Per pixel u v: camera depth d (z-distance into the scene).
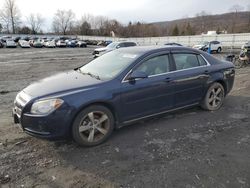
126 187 2.96
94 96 3.85
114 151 3.82
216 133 4.45
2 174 3.21
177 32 95.44
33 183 3.04
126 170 3.31
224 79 5.70
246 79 9.55
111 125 4.14
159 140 4.17
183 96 5.02
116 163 3.48
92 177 3.16
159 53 4.72
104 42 59.53
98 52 18.62
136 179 3.11
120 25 110.62
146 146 3.96
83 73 4.72
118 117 4.20
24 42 46.06
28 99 3.72
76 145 4.01
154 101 4.57
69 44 51.66
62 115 3.63
